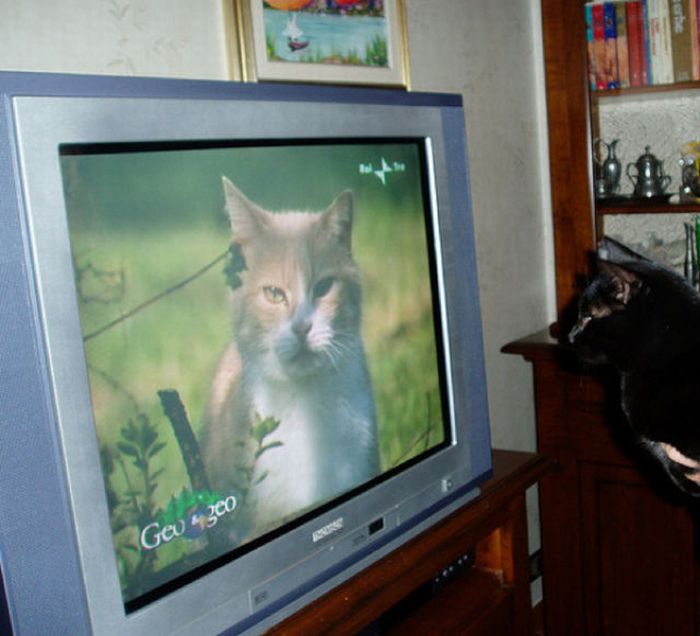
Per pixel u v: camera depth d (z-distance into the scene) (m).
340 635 1.18
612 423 1.97
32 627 0.87
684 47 2.06
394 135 1.30
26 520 0.86
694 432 1.39
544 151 2.34
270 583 1.11
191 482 1.02
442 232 1.40
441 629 1.43
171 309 0.99
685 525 1.92
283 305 1.13
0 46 1.08
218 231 1.04
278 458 1.13
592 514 2.04
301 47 1.50
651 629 2.02
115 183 0.94
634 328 1.45
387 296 1.31
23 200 0.85
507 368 2.20
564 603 2.12
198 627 1.02
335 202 1.21
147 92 0.96
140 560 0.97
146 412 0.97
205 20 1.36
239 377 1.07
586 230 2.15
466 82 2.00
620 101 2.27
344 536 1.22
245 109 1.07
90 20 1.18
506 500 1.51
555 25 2.08
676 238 2.27
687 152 2.18
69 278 0.88
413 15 1.82
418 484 1.36
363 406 1.27
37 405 0.86
